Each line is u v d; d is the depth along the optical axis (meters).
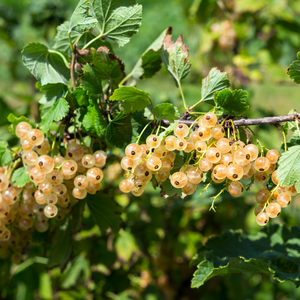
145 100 0.57
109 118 0.59
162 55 0.61
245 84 1.11
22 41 1.33
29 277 0.82
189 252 1.01
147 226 0.88
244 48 1.21
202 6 1.28
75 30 0.59
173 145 0.55
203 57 1.29
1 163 0.60
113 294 0.89
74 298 0.88
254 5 1.16
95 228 0.81
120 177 0.90
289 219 1.04
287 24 1.21
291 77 0.57
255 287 1.03
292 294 1.06
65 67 0.63
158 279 1.04
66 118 0.60
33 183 0.59
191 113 0.58
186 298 1.04
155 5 4.34
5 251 0.66
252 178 0.57
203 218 1.05
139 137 0.56
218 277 1.04
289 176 0.55
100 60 0.60
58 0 1.17
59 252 0.64
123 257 0.82
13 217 0.61
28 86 1.51
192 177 0.56
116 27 0.60
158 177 0.57
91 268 0.84
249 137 0.57
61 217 0.62
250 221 1.13
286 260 0.62
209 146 0.56
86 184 0.58
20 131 0.58
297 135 0.57
